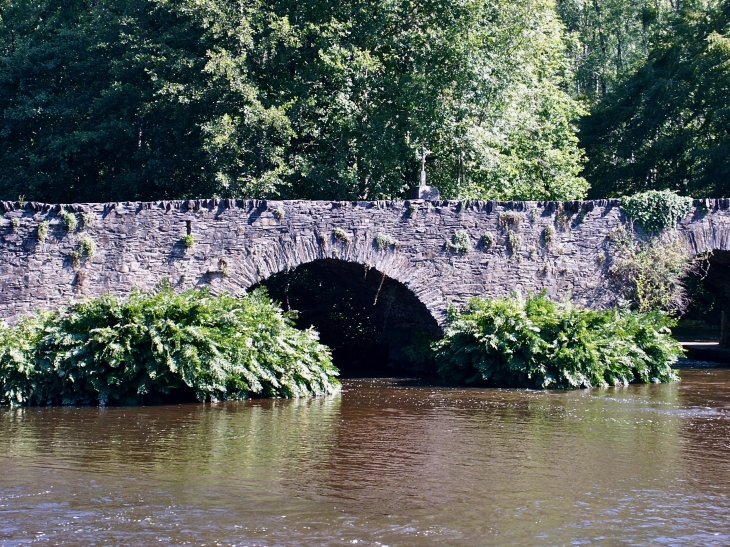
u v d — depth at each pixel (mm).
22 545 8047
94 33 33969
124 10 33969
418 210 21328
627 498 9773
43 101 31750
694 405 16609
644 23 48781
